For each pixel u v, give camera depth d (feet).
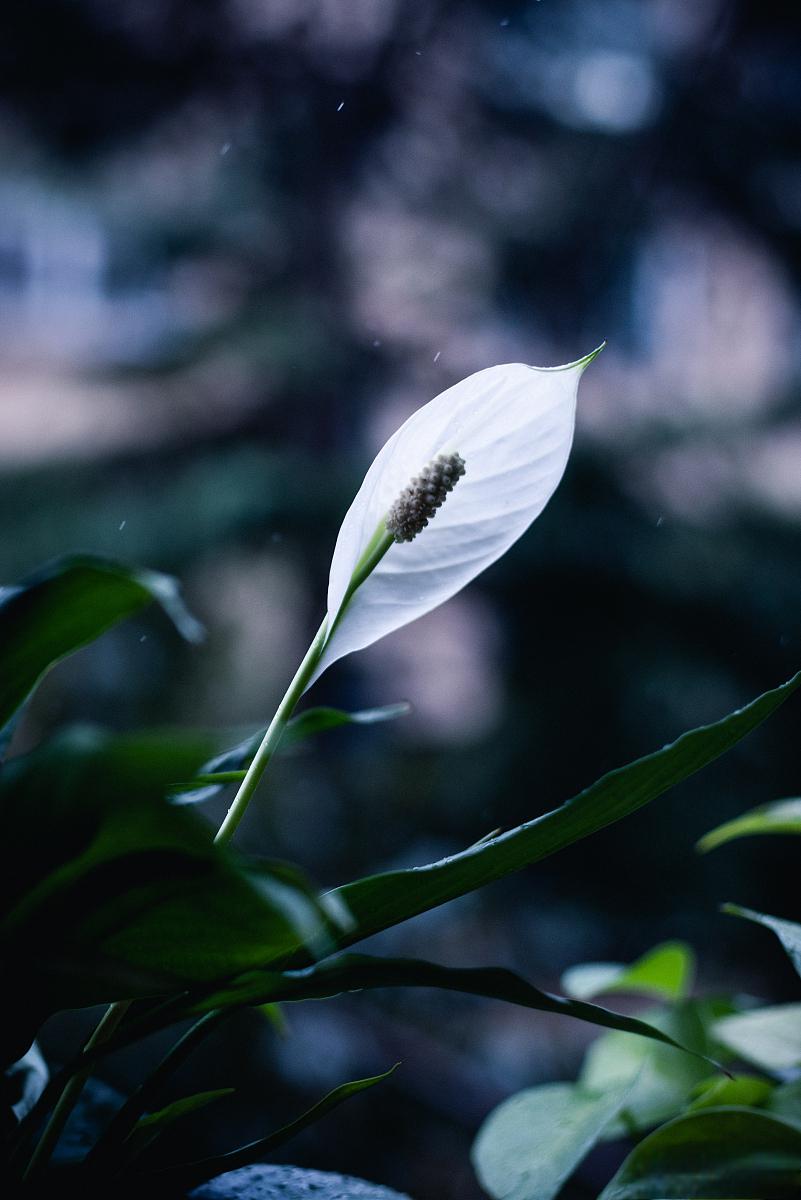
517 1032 12.28
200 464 18.28
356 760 18.42
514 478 2.49
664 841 15.81
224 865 1.98
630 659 16.31
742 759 16.02
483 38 17.98
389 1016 12.28
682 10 18.61
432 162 18.40
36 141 18.17
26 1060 2.61
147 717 17.29
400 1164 9.85
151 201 19.44
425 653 20.72
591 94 18.92
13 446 18.88
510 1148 2.80
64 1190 2.29
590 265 17.99
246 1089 10.09
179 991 2.20
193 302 20.90
